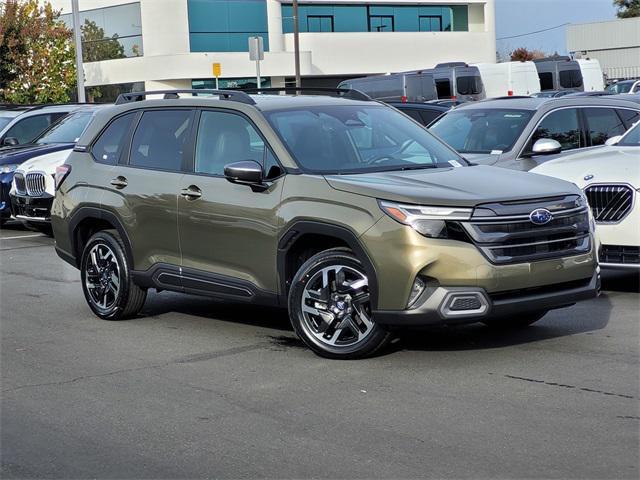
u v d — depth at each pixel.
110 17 50.22
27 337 8.03
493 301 6.36
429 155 7.61
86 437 5.42
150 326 8.27
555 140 10.96
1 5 39.16
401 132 7.82
